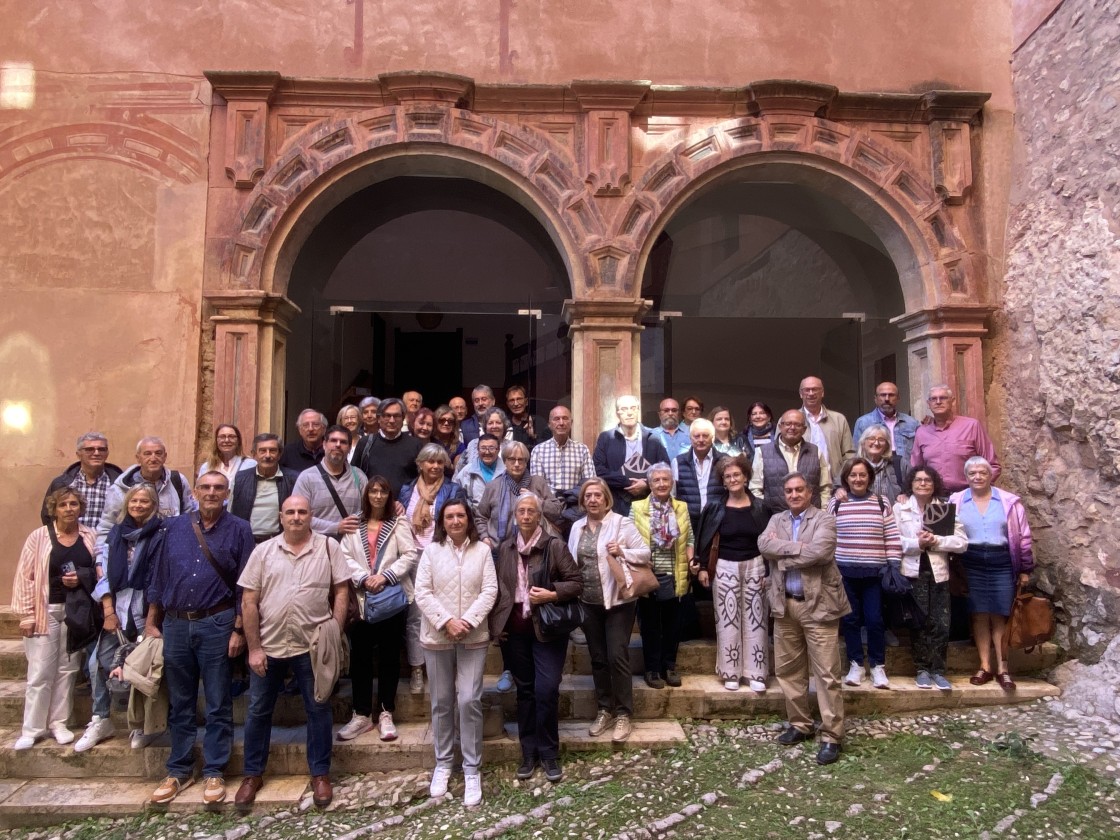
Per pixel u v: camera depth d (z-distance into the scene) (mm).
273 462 4387
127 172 5738
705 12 6145
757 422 5473
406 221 7074
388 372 6984
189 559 3799
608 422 5715
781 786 3742
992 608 4781
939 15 6242
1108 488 4902
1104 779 3754
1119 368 4770
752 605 4617
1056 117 5578
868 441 5137
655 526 4590
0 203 5652
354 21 5977
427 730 4258
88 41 5820
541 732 3904
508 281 7051
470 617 3732
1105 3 5105
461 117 5832
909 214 5980
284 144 5781
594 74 6047
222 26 5895
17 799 3764
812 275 7773
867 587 4707
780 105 5906
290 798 3766
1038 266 5613
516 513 3951
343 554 3984
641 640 5020
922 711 4613
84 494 4641
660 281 7480
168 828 3609
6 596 5379
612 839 3305
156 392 5602
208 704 3822
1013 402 5844
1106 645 4832
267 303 5676
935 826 3371
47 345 5586
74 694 4277
